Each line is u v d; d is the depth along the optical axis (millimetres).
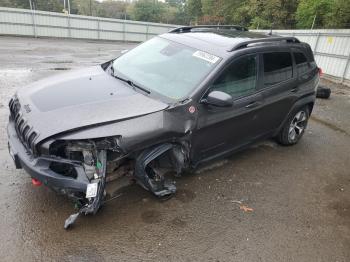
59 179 2984
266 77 4641
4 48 16484
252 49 4414
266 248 3277
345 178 4945
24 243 2992
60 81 3959
